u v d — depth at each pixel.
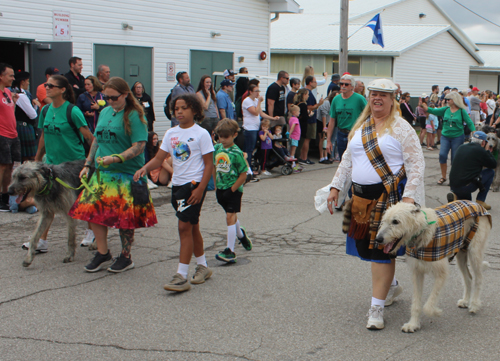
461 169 7.79
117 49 13.14
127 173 5.25
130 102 5.20
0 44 12.08
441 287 3.93
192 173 4.86
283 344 3.77
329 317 4.27
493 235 6.91
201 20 14.93
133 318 4.21
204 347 3.71
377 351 3.67
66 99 5.96
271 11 16.92
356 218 4.12
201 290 4.88
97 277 5.21
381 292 4.04
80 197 5.28
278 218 7.93
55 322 4.12
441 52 30.61
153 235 6.89
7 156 7.68
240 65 16.22
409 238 3.77
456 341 3.83
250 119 11.05
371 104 4.04
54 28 11.85
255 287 4.97
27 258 5.44
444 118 10.68
